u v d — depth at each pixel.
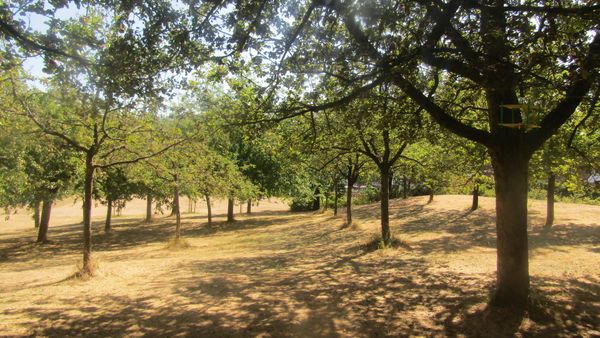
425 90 7.10
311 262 11.67
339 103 5.96
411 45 5.39
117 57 5.30
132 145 11.14
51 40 5.06
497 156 5.89
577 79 4.57
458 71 5.37
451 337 5.39
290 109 6.40
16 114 9.39
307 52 6.11
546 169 8.97
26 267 14.88
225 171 21.03
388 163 12.95
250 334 5.75
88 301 7.84
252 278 9.65
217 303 7.36
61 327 6.26
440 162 13.20
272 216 33.22
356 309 6.71
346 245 14.59
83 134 10.07
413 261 10.56
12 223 38.62
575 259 9.51
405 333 5.60
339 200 37.84
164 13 5.42
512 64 4.64
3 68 5.14
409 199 27.38
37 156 17.12
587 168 8.24
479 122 8.83
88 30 6.06
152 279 10.03
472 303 6.59
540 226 14.99
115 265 12.60
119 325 6.30
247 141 7.48
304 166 19.19
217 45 5.66
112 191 21.02
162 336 5.78
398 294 7.48
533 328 5.45
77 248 20.20
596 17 4.30
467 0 4.61
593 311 5.97
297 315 6.52
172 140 11.53
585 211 17.91
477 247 12.09
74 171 18.03
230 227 26.09
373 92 6.84
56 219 41.88
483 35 4.88
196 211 47.44
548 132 5.73
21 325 6.39
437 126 8.60
